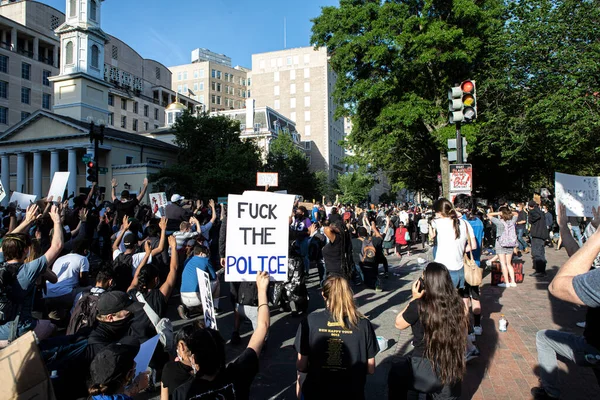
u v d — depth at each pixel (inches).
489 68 819.4
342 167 3833.7
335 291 121.4
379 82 874.8
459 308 124.4
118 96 2881.4
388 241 634.2
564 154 691.4
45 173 1801.2
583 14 652.1
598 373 132.3
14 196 342.6
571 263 91.2
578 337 141.2
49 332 156.6
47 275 211.3
